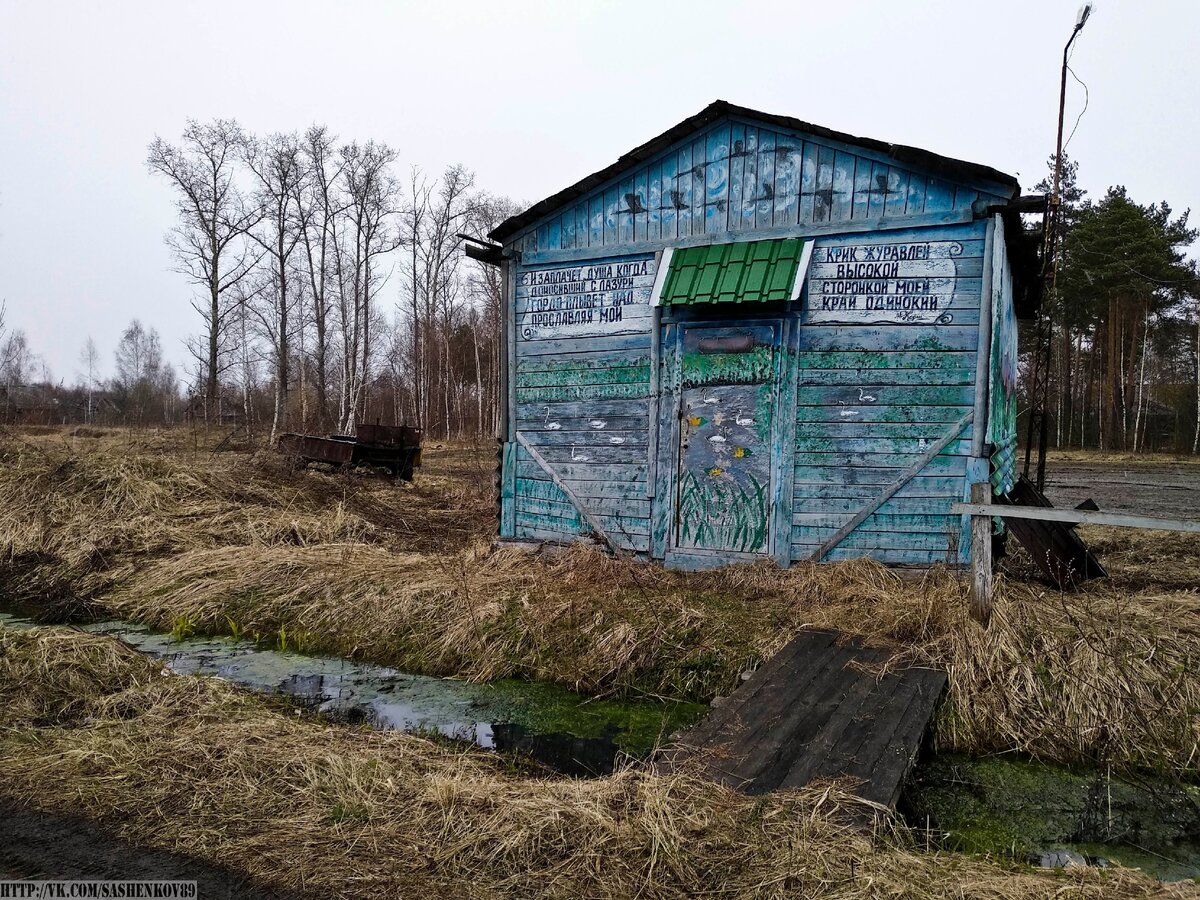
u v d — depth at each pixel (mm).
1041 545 7312
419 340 39656
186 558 9008
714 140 7957
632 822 3492
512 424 9102
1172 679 5074
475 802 3729
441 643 6805
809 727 4551
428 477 18250
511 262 9070
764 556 7684
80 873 3209
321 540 10414
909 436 7230
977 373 7016
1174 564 9055
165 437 20609
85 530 9883
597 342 8547
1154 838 4078
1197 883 3379
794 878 3059
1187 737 4730
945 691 5234
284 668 6664
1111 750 4754
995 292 6887
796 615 6555
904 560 7254
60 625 7707
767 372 7695
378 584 7828
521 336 9031
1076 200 35156
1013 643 5438
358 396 34438
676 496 8102
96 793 3883
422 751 4691
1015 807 4344
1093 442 38938
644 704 5914
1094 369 38406
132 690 5340
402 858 3326
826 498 7496
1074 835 4102
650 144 8047
